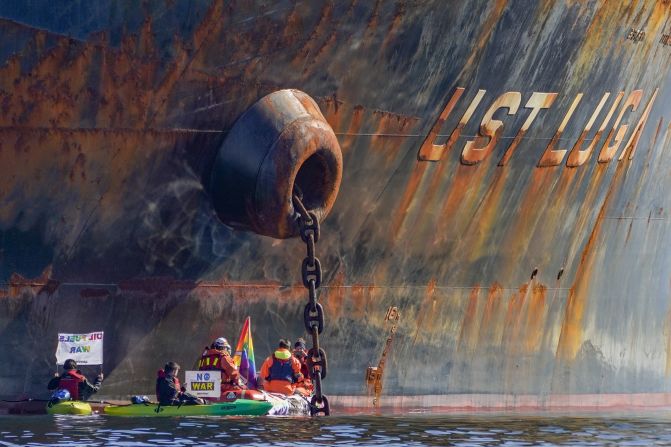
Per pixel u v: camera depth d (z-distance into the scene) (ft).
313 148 164.25
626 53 196.85
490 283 195.21
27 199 163.63
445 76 175.42
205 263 171.73
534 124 188.34
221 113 164.04
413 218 182.80
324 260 178.60
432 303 189.37
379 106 172.86
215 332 175.11
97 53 158.51
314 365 169.07
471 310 193.77
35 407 168.96
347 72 168.66
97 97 160.45
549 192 196.65
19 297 166.71
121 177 164.55
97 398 171.22
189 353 174.29
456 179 184.03
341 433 151.02
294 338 180.86
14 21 156.35
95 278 168.55
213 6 159.53
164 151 164.25
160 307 171.42
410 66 172.04
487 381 197.98
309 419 167.32
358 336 184.03
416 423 167.43
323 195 170.19
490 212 190.39
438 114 177.68
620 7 189.47
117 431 147.95
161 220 167.63
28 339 167.94
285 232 165.78
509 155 187.93
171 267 170.50
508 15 176.14
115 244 167.63
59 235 165.89
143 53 159.53
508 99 183.42
